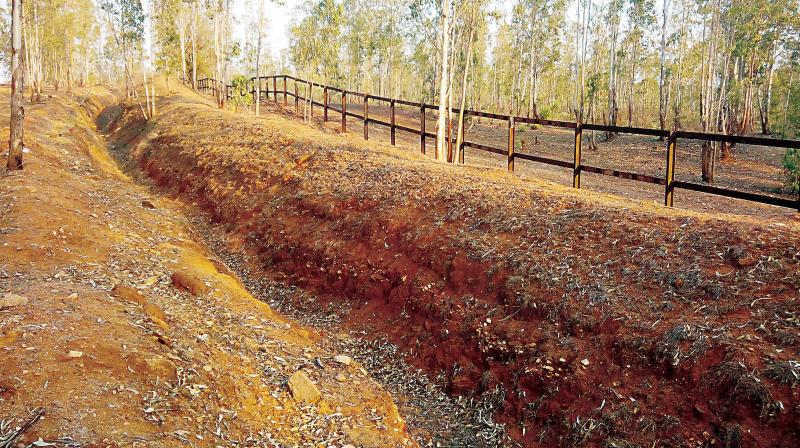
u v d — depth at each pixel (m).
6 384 4.11
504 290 7.09
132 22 31.48
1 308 5.36
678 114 28.16
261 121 19.42
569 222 7.86
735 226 6.81
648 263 6.58
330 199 11.12
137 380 4.68
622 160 23.28
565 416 5.58
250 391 5.34
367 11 44.84
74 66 63.72
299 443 4.83
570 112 44.78
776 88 34.34
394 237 9.22
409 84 67.19
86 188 12.95
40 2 39.44
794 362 4.76
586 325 6.09
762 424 4.58
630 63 39.38
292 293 9.80
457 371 6.81
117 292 6.54
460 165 12.48
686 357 5.25
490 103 49.44
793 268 5.79
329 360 6.94
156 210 13.49
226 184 14.49
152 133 22.11
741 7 23.00
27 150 14.84
